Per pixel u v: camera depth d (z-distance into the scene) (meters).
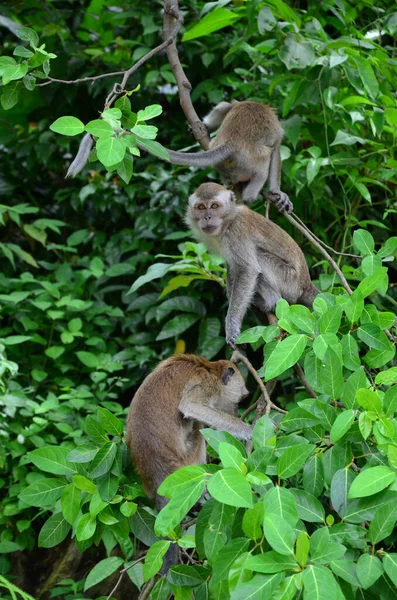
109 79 9.55
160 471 5.05
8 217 10.02
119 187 9.27
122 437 4.88
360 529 3.75
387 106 7.09
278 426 4.26
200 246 6.75
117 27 9.99
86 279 8.88
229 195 6.49
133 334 8.75
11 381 7.89
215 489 3.49
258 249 6.47
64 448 4.83
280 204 6.89
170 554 4.84
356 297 4.51
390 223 8.36
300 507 3.89
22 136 10.41
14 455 7.30
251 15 7.04
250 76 8.64
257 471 3.80
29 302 8.70
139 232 8.94
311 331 4.36
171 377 5.34
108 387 8.48
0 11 9.97
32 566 7.62
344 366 4.41
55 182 10.39
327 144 6.96
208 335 8.10
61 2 10.34
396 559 3.50
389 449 3.69
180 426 5.27
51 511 7.60
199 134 6.91
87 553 7.59
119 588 7.27
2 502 7.36
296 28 6.88
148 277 6.62
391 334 5.03
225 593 3.87
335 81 6.90
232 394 5.60
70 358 8.56
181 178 8.76
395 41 8.45
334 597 3.23
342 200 7.95
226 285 6.67
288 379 7.64
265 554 3.44
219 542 3.77
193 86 9.38
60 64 9.77
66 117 4.10
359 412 3.98
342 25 8.12
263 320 6.61
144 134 4.18
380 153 7.31
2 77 4.75
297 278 6.55
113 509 4.73
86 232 9.16
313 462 4.09
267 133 7.04
